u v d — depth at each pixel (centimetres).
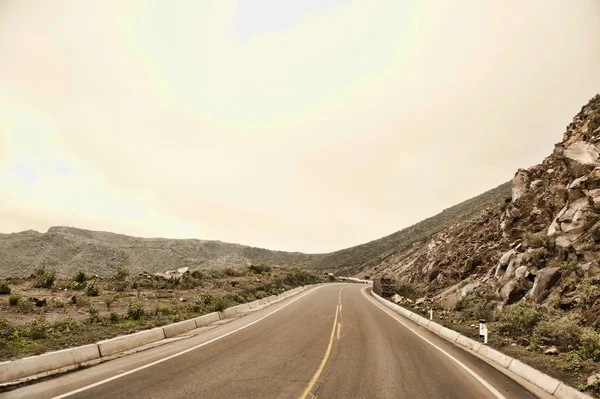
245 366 778
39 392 563
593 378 659
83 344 866
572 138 2150
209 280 2877
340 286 5066
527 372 809
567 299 1182
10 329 923
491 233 2697
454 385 714
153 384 621
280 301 2675
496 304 1549
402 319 1911
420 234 7812
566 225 1519
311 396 596
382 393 635
